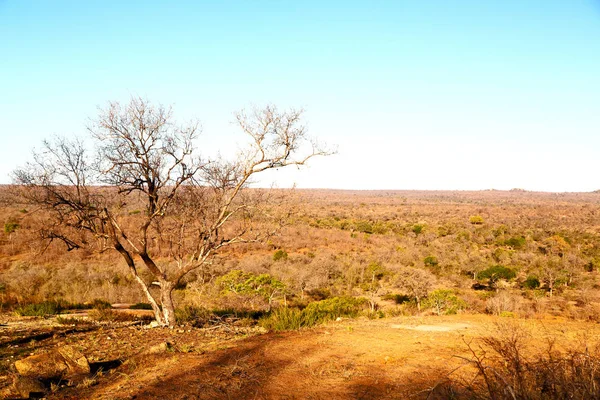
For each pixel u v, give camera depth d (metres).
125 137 10.70
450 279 47.50
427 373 6.16
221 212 11.43
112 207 11.48
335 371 6.41
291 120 11.10
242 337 9.56
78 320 12.89
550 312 23.19
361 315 15.95
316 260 46.56
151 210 11.46
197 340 9.38
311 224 81.56
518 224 98.81
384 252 57.94
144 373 6.31
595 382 3.84
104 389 5.63
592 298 33.09
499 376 3.92
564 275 44.03
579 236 76.19
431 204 163.38
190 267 11.55
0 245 38.94
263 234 11.54
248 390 5.54
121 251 11.52
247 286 28.45
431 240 72.12
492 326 10.35
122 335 9.84
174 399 5.13
